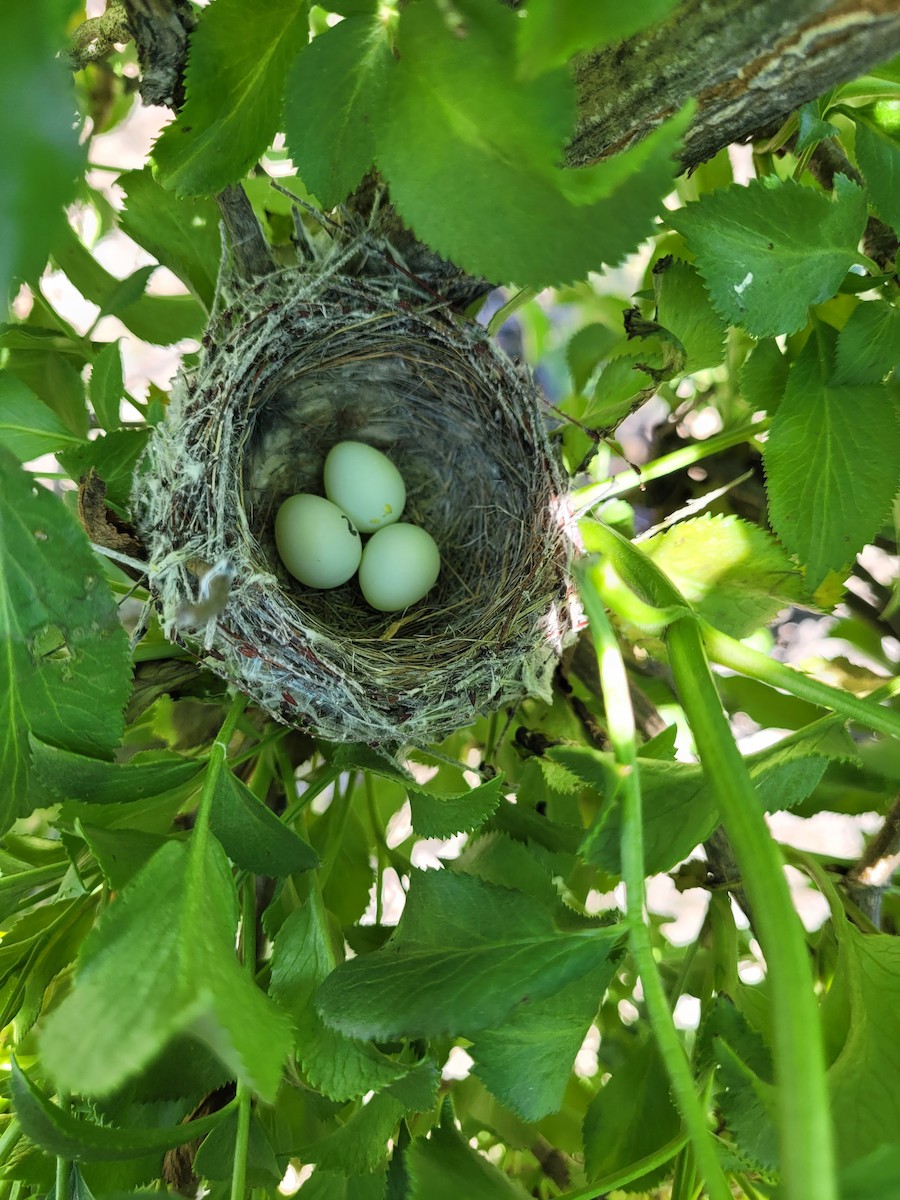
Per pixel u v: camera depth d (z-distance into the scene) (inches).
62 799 5.9
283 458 8.6
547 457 7.3
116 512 6.7
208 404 7.0
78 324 10.1
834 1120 5.3
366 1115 6.1
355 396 8.5
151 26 5.4
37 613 5.5
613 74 5.4
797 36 5.0
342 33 4.4
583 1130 6.7
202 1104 6.9
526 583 7.4
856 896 7.1
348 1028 5.1
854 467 6.4
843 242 6.0
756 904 4.4
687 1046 8.7
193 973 4.2
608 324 9.5
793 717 8.3
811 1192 3.6
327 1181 6.4
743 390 7.0
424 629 8.5
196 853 5.2
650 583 6.5
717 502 9.1
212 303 7.2
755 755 5.9
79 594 5.5
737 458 9.0
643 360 6.9
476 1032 5.7
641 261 9.6
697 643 5.6
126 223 7.1
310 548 8.3
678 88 5.4
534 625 7.3
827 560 6.5
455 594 8.6
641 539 7.5
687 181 7.8
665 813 5.6
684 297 6.8
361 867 8.0
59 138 2.3
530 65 3.4
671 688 8.7
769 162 7.0
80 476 6.6
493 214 3.7
